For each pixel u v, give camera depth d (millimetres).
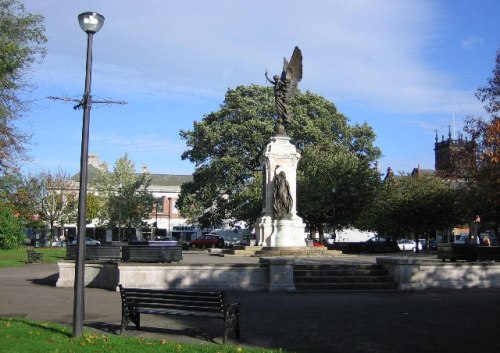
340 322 11867
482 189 37156
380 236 56594
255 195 47500
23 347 8555
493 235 62000
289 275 17719
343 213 48719
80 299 9742
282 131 32938
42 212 67188
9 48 26125
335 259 26141
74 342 9141
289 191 31016
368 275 19219
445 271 19281
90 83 10305
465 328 11227
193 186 54062
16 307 14055
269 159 31719
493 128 35594
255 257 28688
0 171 29094
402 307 14164
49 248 55062
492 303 15000
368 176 47812
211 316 9867
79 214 9984
